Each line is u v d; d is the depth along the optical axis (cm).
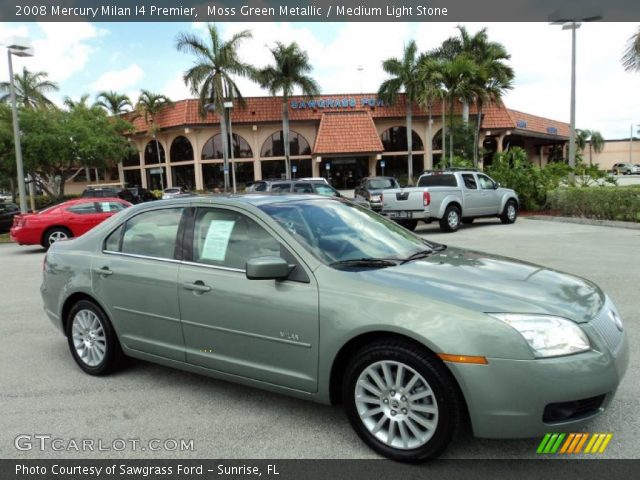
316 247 367
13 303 797
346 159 4512
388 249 400
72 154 2962
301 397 354
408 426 312
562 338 289
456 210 1580
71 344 493
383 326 309
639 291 702
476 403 287
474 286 324
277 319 352
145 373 479
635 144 8256
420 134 4522
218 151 4469
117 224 471
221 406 404
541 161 6141
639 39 1667
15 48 1945
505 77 3203
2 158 2812
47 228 1444
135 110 4575
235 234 392
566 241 1234
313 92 3853
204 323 391
